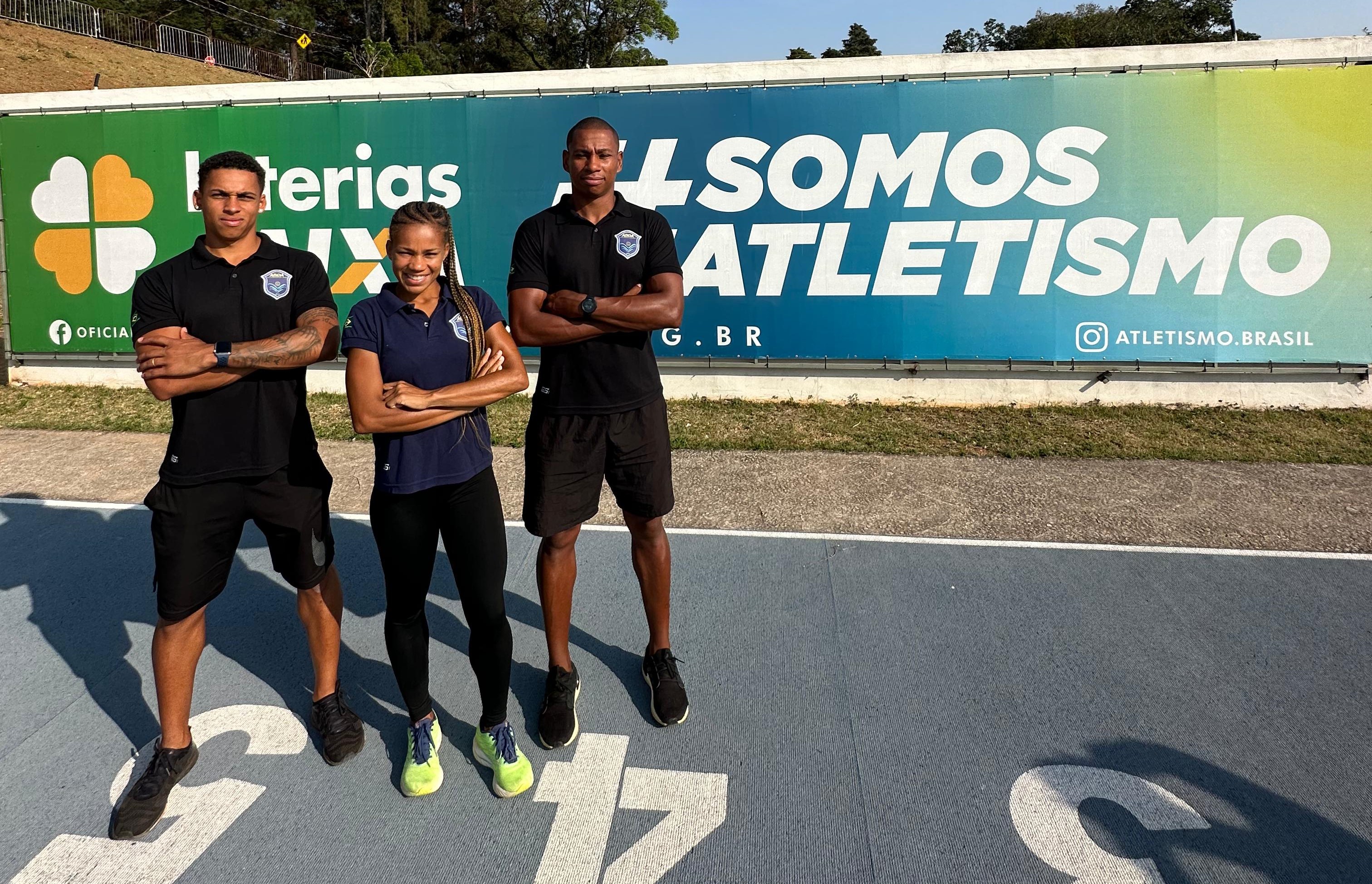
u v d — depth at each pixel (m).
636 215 2.74
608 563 4.31
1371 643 3.40
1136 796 2.49
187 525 2.36
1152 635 3.49
